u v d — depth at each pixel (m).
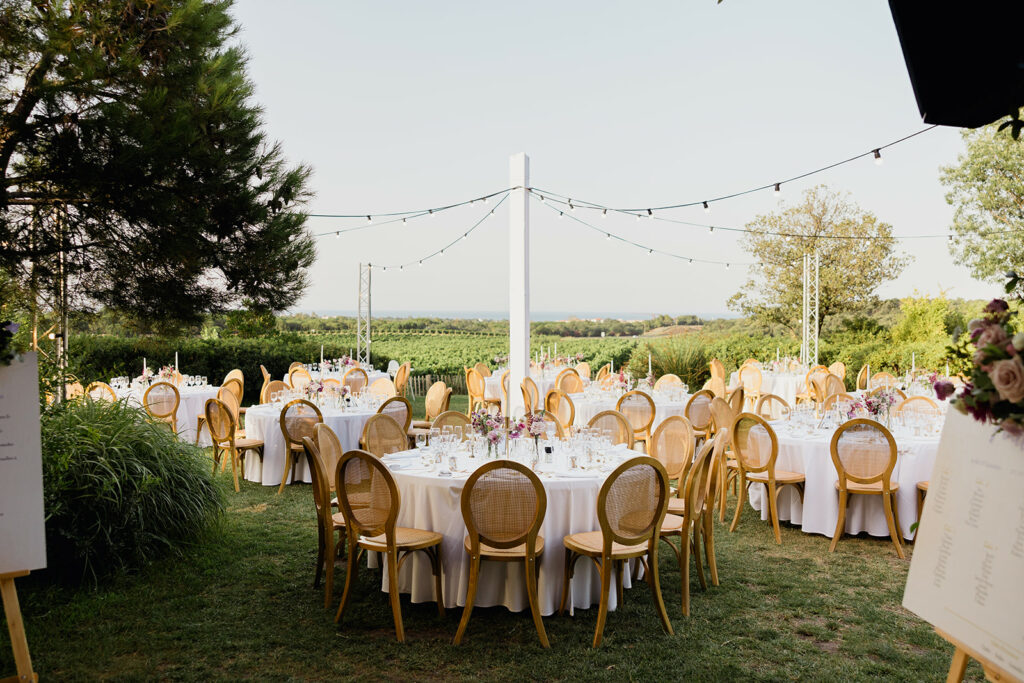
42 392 4.93
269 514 6.43
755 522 6.17
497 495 3.69
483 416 4.75
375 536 3.89
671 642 3.74
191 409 9.84
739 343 18.70
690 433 5.37
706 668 3.45
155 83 4.24
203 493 5.32
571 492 4.15
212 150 4.38
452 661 3.53
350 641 3.77
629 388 9.33
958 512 1.86
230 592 4.47
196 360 14.57
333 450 5.09
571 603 4.10
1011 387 1.58
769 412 9.66
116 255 4.30
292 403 7.16
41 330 5.55
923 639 3.78
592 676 3.36
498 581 4.14
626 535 3.75
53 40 3.75
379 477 3.84
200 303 4.73
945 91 1.79
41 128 3.76
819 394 11.14
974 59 1.73
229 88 4.76
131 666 3.48
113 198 3.98
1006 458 1.71
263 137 4.89
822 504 5.66
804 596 4.41
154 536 4.76
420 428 8.55
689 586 4.57
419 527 4.23
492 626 3.96
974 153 17.88
